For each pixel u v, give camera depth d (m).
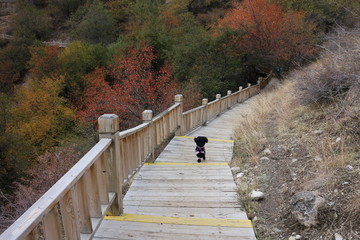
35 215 1.46
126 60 16.86
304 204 2.74
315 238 2.49
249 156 4.99
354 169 3.13
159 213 3.21
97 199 2.43
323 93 5.33
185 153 5.88
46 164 10.71
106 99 15.28
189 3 35.69
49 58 23.69
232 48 19.39
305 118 5.50
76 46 26.00
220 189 3.82
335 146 3.90
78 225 2.04
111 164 2.81
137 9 33.72
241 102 16.23
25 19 40.00
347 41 5.96
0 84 32.03
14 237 1.26
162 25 28.62
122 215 2.98
